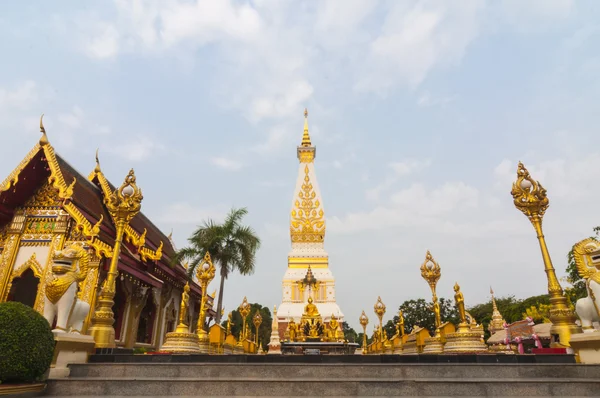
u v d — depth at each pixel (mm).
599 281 9102
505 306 59094
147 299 22281
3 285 15641
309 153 52656
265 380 7898
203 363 8656
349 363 8844
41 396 7441
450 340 12539
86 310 9344
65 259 8945
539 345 21969
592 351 8789
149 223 28578
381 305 25578
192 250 24203
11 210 16906
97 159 20438
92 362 8773
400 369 8586
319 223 47125
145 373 8453
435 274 16406
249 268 24812
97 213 18062
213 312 34469
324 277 42750
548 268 10969
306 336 25250
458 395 7742
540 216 11609
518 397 7621
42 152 16625
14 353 6988
